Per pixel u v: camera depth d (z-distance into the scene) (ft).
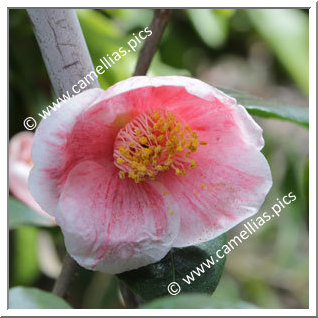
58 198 0.89
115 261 0.90
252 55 1.93
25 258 1.37
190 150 0.95
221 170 0.94
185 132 0.96
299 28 1.65
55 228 1.27
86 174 0.92
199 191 0.94
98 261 0.90
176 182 0.95
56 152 0.87
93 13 1.29
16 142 1.20
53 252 1.39
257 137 0.92
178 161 0.96
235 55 1.91
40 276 1.40
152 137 0.95
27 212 1.20
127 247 0.91
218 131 0.94
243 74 2.00
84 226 0.89
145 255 0.91
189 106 0.94
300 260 1.77
